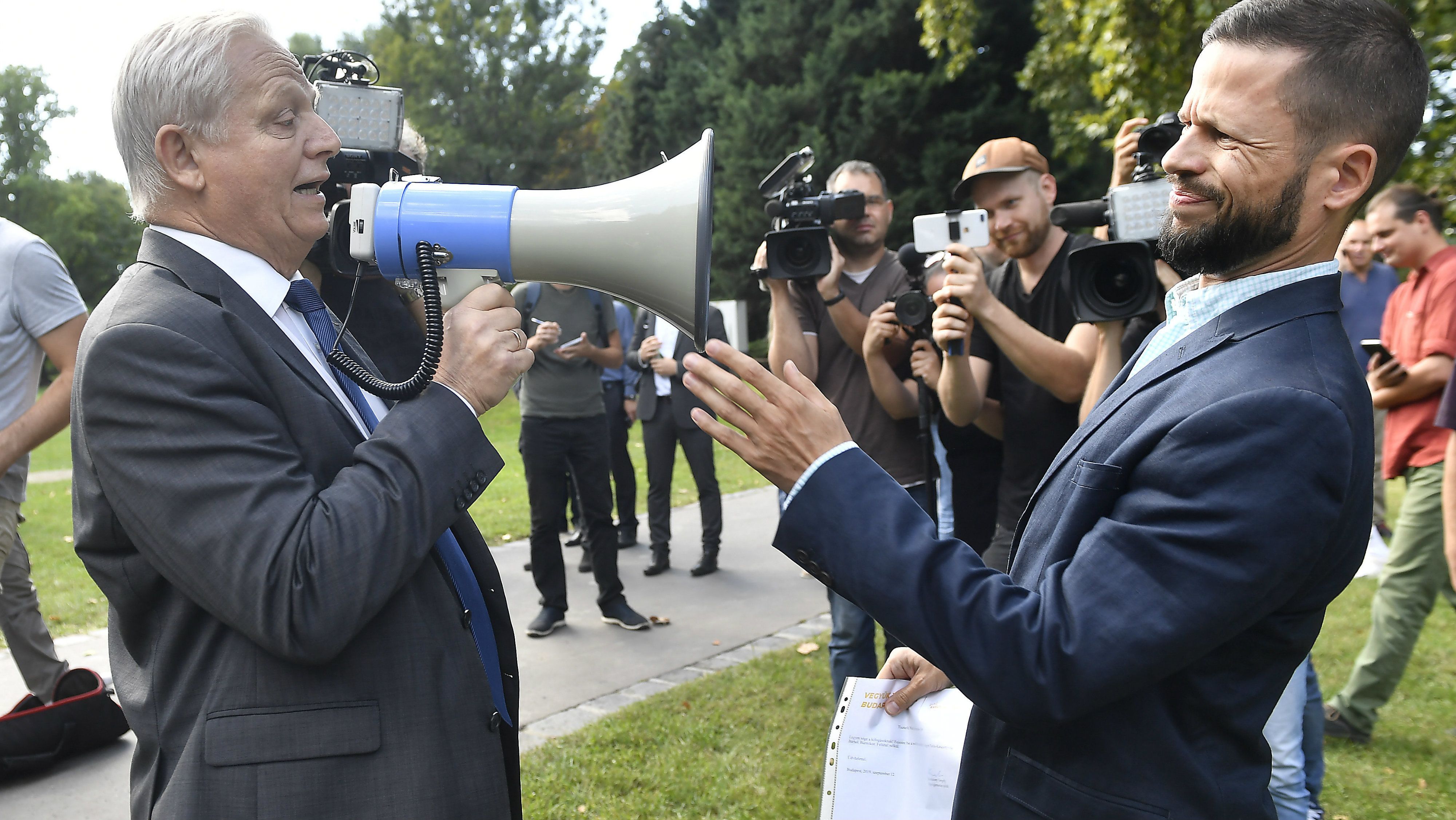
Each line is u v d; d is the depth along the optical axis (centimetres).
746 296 2114
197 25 124
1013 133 1798
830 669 362
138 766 125
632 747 321
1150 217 221
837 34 1872
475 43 3272
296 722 116
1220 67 105
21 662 327
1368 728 316
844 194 291
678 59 2406
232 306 124
